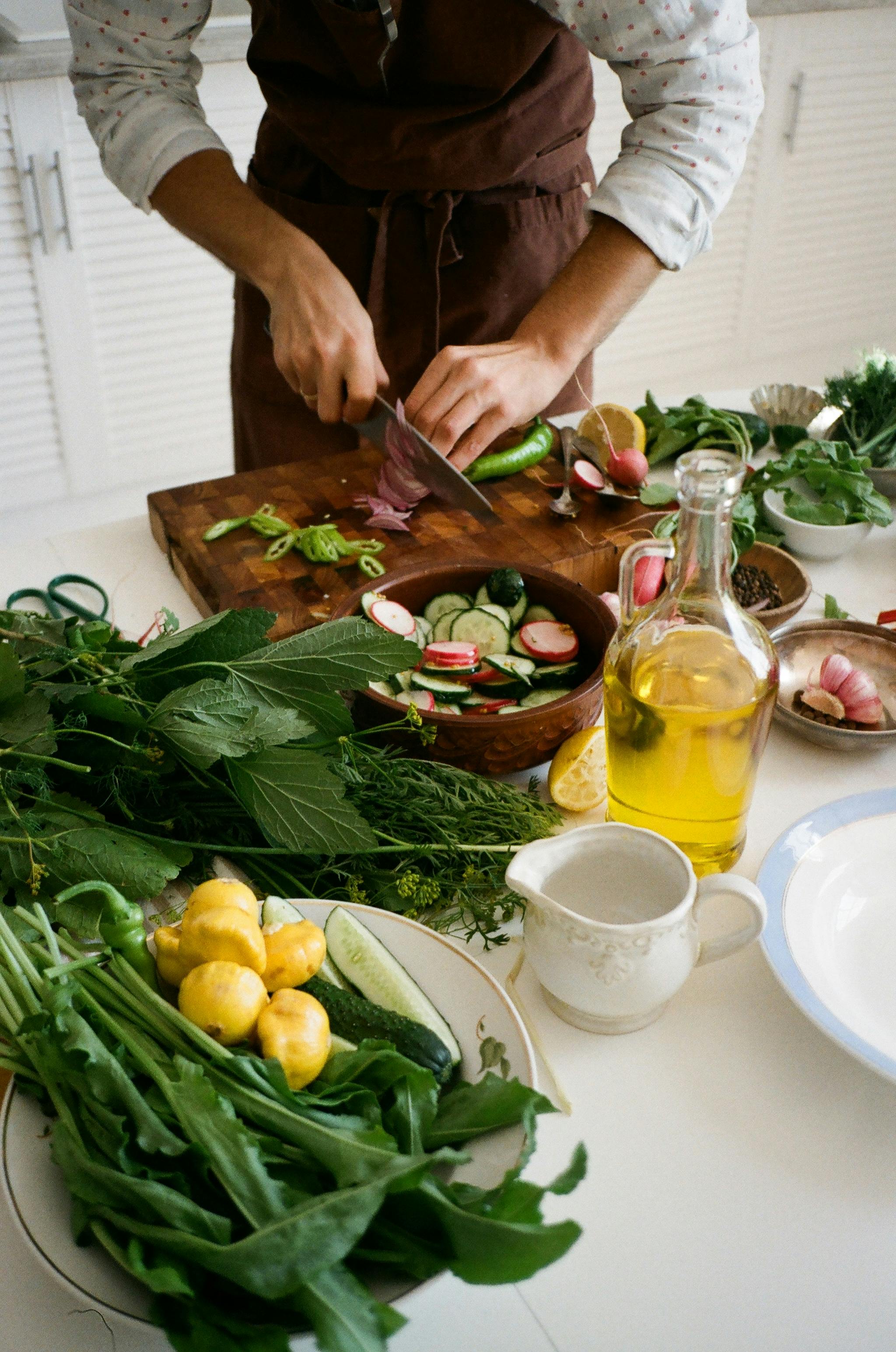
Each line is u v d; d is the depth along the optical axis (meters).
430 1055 0.64
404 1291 0.53
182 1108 0.56
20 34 2.27
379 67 1.33
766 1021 0.75
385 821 0.85
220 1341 0.50
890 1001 0.74
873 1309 0.60
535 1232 0.49
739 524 1.18
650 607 0.81
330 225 1.52
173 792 0.87
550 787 0.90
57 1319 0.59
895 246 3.49
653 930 0.66
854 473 1.25
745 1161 0.67
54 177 2.39
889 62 3.07
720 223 3.18
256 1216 0.52
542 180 1.49
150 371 2.76
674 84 1.22
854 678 0.97
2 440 2.70
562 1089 0.71
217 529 1.24
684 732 0.76
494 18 1.29
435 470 1.17
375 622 0.96
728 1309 0.60
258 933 0.66
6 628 0.98
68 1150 0.56
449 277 1.53
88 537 1.35
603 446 1.41
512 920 0.83
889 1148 0.68
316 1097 0.60
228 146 2.57
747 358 3.52
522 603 1.02
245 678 0.86
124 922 0.66
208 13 1.41
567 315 1.27
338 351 1.24
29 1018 0.59
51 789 0.85
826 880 0.81
